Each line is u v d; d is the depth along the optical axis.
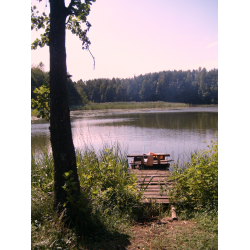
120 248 3.05
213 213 3.90
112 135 14.04
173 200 4.72
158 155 7.96
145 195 5.09
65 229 3.28
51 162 5.96
